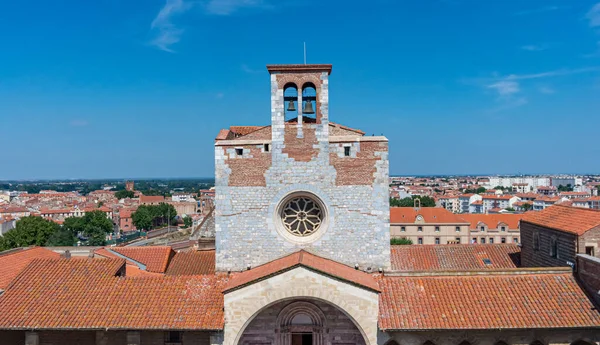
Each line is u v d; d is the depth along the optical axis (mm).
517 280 33719
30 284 34000
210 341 31031
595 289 31578
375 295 30594
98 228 183625
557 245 40906
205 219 65000
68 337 33625
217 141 36938
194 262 50594
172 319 31094
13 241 134750
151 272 45719
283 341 34188
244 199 36594
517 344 31047
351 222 36125
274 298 30703
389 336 30938
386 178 35938
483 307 31344
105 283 34344
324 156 36406
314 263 31984
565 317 30234
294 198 37094
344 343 33844
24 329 30406
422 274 35125
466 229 139125
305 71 36688
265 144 36625
